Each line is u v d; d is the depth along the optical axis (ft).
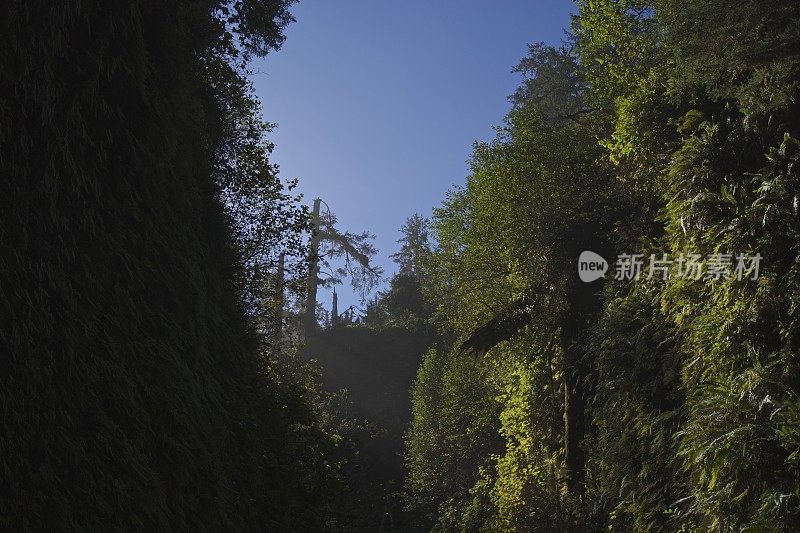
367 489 105.91
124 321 18.86
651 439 36.11
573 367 53.42
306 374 43.47
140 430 18.29
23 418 14.53
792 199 28.07
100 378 17.13
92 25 19.43
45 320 15.75
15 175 16.05
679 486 33.04
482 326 59.57
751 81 32.83
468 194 68.54
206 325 25.53
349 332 169.27
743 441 25.25
